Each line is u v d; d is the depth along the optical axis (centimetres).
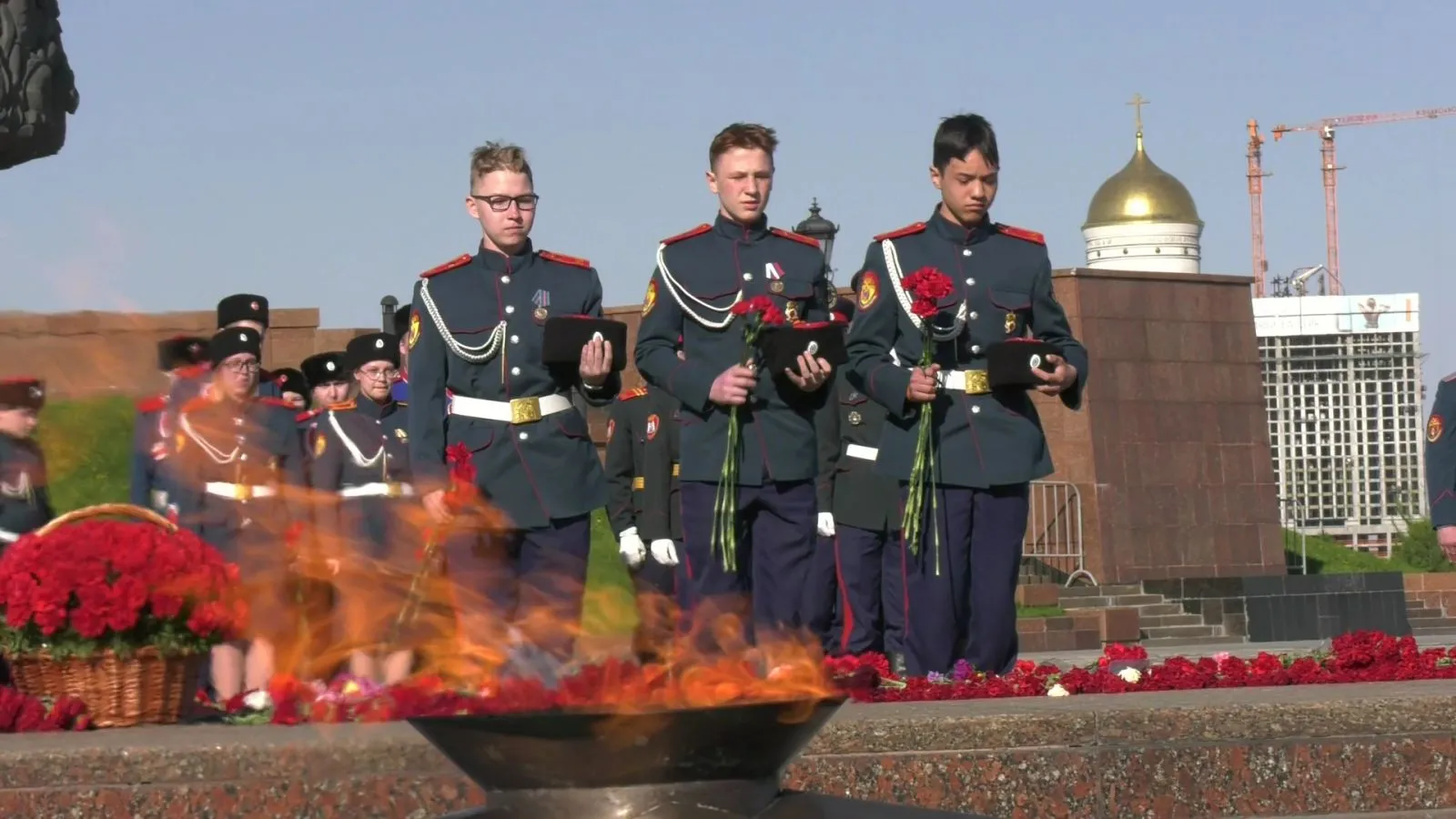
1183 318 2925
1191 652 2180
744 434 891
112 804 590
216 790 594
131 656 736
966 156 920
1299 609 2570
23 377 1012
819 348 859
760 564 906
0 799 588
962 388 920
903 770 636
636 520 1436
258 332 1107
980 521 920
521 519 870
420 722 338
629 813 338
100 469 1252
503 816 340
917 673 920
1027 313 936
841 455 1415
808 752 635
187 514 1095
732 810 342
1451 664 889
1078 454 2827
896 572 1385
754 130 910
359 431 1116
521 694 457
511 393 878
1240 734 652
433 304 882
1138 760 645
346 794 598
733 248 909
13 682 748
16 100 2150
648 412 1407
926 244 932
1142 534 2850
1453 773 662
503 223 881
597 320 863
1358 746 658
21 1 2136
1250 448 2964
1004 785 638
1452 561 1012
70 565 735
